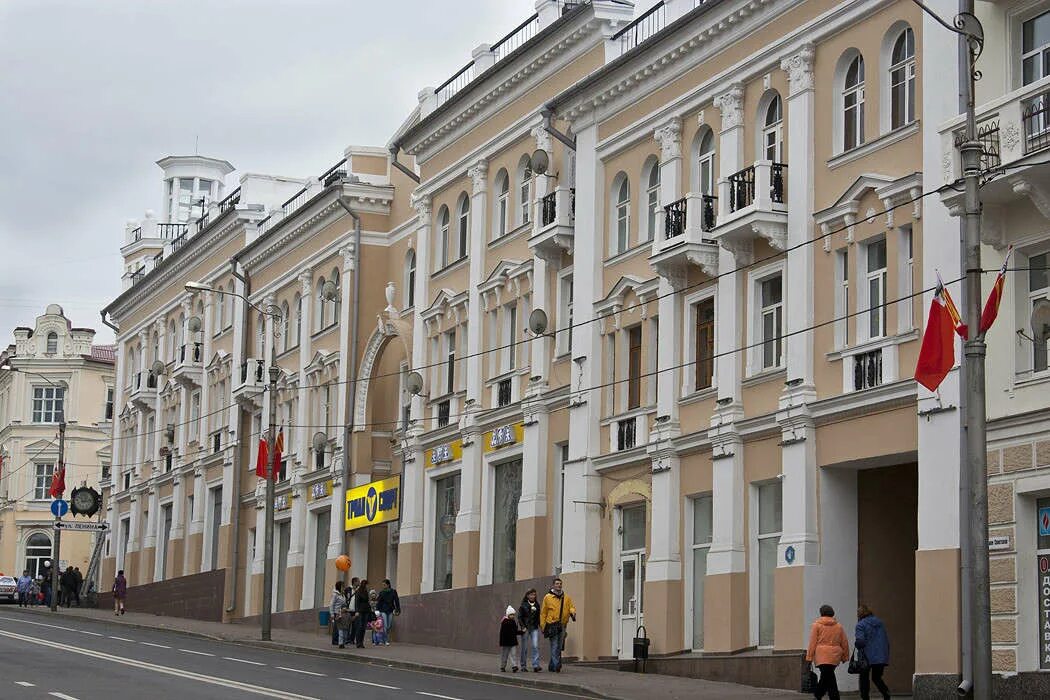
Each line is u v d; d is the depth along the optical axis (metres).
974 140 21.00
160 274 69.25
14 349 97.44
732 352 31.44
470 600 40.56
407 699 25.67
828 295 28.94
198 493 62.59
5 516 94.69
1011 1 24.84
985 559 19.94
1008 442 24.38
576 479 36.41
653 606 33.31
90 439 95.94
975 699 19.73
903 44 28.00
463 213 44.47
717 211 31.36
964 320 23.11
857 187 28.19
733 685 29.30
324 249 52.91
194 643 43.38
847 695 27.67
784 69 30.48
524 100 40.88
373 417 49.69
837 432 28.53
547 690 29.47
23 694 25.09
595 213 36.69
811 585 28.53
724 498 31.27
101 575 74.00
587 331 36.56
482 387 41.88
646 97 35.09
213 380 62.84
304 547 52.41
